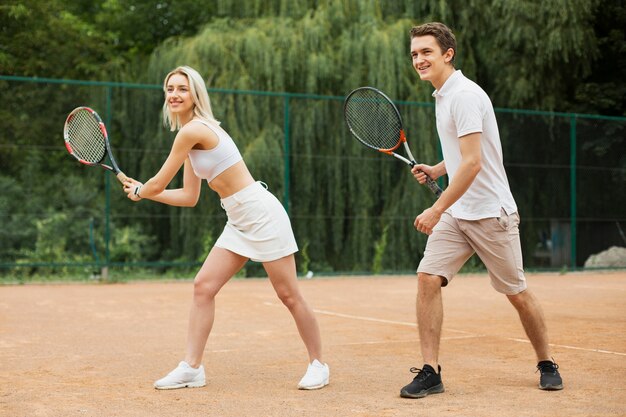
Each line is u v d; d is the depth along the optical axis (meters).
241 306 9.38
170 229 13.99
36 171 13.05
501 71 17.09
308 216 14.55
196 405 4.17
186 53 15.34
